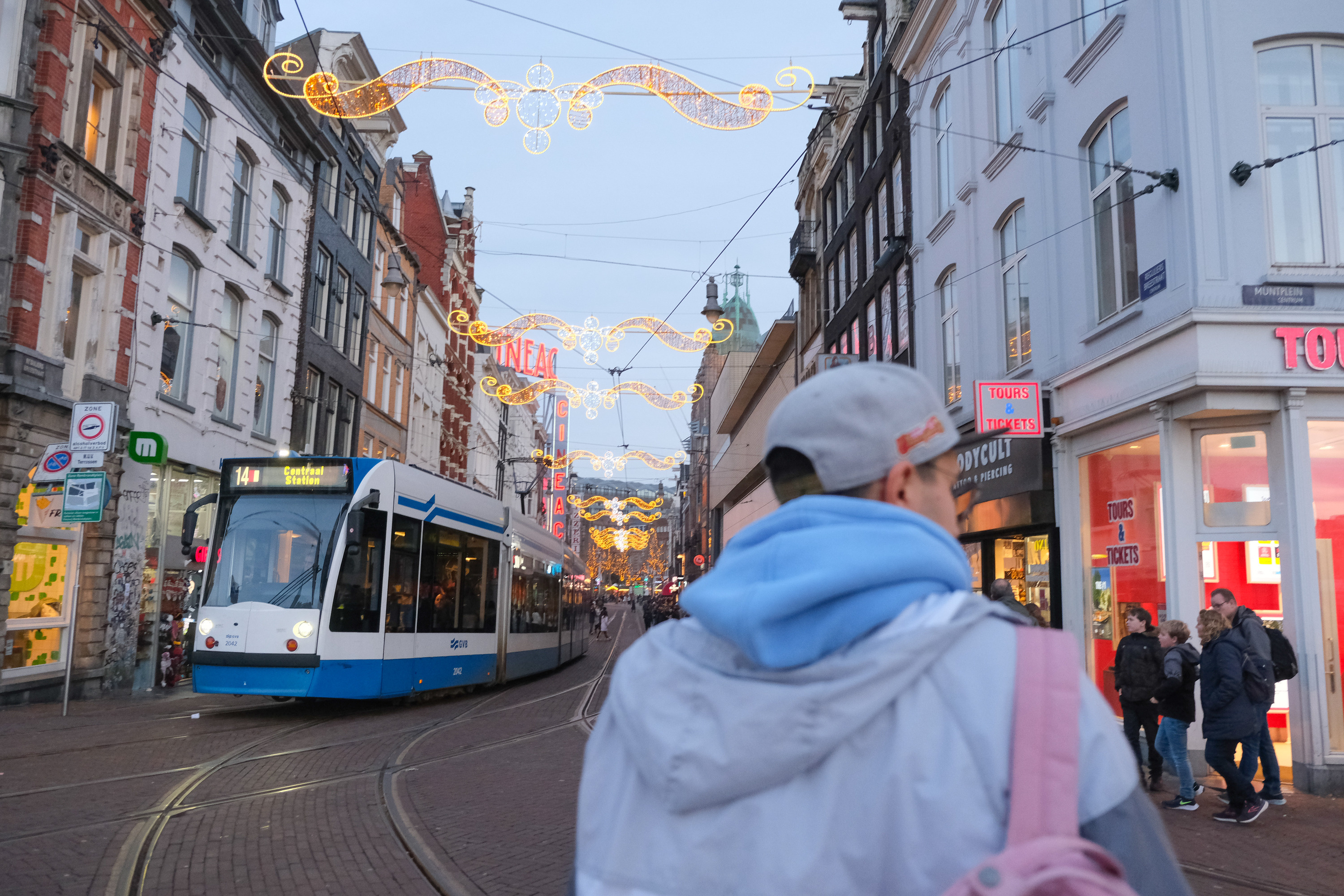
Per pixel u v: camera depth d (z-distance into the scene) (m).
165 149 17.34
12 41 13.77
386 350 32.09
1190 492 9.53
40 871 5.43
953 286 15.83
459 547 15.17
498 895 5.25
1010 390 11.68
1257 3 9.43
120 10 15.68
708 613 0.98
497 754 9.98
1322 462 8.91
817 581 0.91
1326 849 6.45
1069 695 0.89
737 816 0.91
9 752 9.26
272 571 12.21
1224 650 7.31
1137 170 9.52
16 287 13.60
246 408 21.12
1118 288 10.64
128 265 16.16
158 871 5.55
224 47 19.41
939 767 0.86
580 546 114.00
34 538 14.03
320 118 24.38
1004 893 0.78
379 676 12.53
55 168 14.17
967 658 0.91
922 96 17.28
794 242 28.28
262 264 21.73
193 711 13.25
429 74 9.22
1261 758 7.98
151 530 17.30
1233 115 9.30
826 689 0.88
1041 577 12.47
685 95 9.12
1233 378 8.87
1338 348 8.88
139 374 16.62
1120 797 0.86
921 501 1.11
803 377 28.44
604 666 24.59
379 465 12.94
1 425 13.29
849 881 0.86
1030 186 12.67
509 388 23.38
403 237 33.91
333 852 6.07
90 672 15.22
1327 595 8.80
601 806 1.07
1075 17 11.62
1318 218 9.29
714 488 52.84
